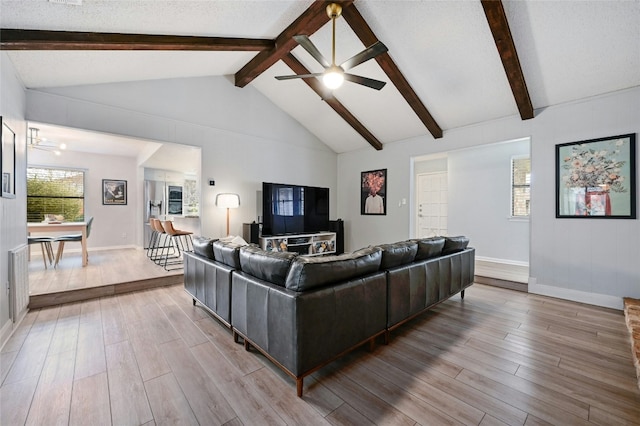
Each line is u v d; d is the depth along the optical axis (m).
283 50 3.63
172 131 4.20
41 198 5.94
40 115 3.14
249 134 5.13
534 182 3.72
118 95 3.71
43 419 1.43
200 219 4.57
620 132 3.12
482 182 5.51
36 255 5.58
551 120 3.58
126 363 1.95
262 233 5.09
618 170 3.13
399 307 2.35
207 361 1.99
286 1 2.85
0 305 2.19
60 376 1.79
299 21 3.18
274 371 1.87
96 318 2.71
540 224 3.65
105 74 3.36
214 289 2.49
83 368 1.88
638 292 3.03
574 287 3.41
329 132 5.99
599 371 1.88
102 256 5.43
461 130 4.52
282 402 1.58
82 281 3.53
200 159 4.54
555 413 1.50
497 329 2.55
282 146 5.65
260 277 2.00
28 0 1.95
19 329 2.45
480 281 4.16
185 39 3.01
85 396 1.61
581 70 3.05
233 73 4.83
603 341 2.31
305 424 1.42
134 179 6.96
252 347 2.17
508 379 1.79
